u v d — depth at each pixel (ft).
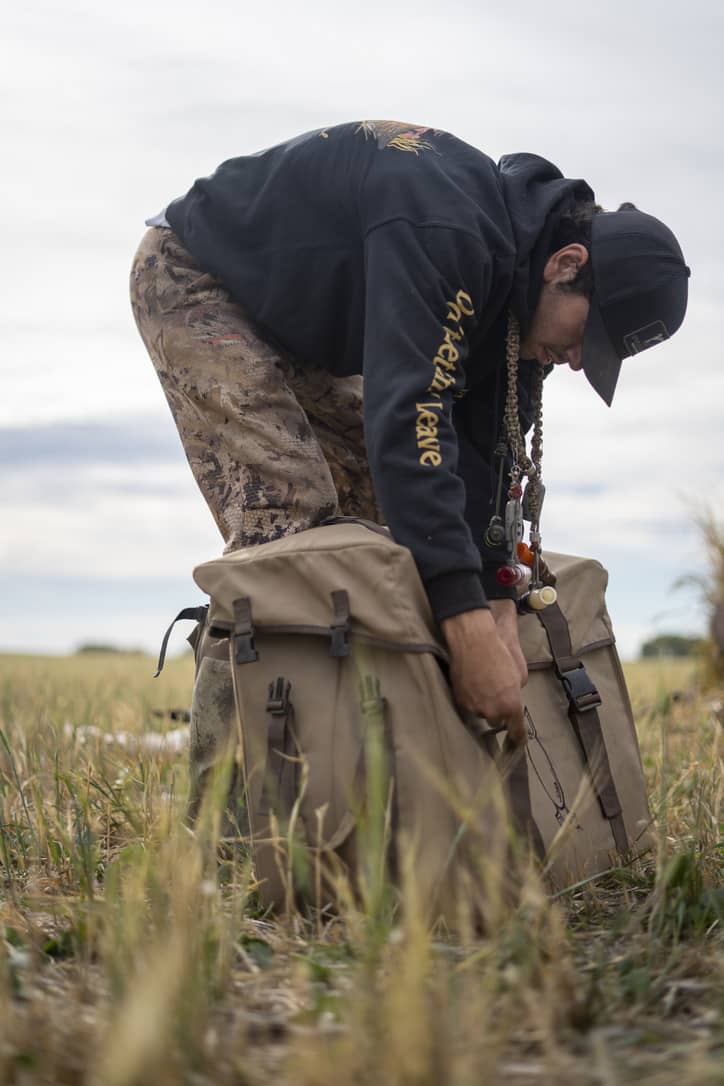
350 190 7.55
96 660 33.06
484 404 8.16
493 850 5.96
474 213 7.18
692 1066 3.80
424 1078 3.66
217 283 8.31
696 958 5.10
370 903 5.24
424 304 6.96
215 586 6.81
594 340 7.51
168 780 9.37
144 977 4.34
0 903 6.46
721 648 17.26
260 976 5.03
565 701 7.54
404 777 6.29
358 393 9.07
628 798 7.59
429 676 6.42
